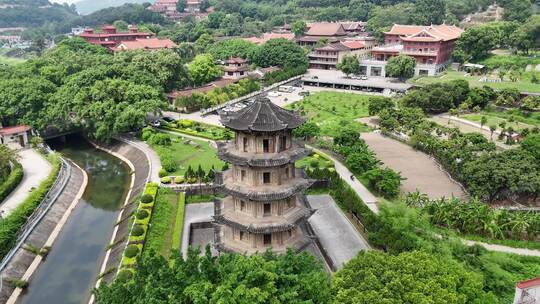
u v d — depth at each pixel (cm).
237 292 3788
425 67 19450
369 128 13788
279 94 18250
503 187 8438
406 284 4116
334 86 19688
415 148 12006
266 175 5644
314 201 9031
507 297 5681
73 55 16788
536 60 18438
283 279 4206
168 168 10131
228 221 5788
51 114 12631
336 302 3978
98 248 7806
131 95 13088
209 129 13462
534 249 7150
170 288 3994
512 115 14062
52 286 6725
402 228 6831
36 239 7812
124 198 9869
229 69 19450
